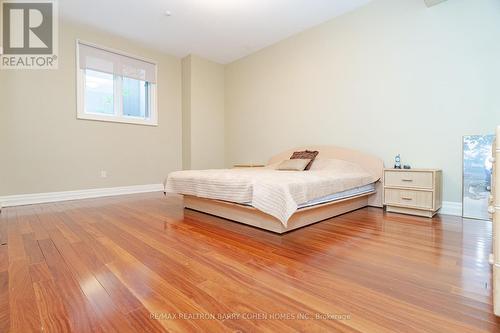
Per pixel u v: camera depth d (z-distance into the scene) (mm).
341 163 3145
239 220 2393
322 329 913
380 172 3066
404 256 1587
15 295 1143
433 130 2744
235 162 5137
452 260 1519
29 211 2910
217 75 5211
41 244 1814
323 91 3693
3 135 3215
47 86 3520
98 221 2463
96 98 4027
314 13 3430
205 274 1348
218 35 4059
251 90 4777
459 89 2574
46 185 3518
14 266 1444
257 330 909
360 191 2896
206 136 5051
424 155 2812
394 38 2992
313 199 2203
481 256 1577
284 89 4219
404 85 2932
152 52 4598
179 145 5023
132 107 4449
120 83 4266
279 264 1474
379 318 975
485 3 2422
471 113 2516
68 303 1080
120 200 3654
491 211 1004
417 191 2609
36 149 3443
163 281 1271
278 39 4199
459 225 2279
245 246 1771
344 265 1460
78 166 3791
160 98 4719
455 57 2592
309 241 1874
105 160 4059
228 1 3158
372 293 1156
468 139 2531
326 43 3639
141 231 2129
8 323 948
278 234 2037
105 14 3449
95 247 1753
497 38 2369
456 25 2578
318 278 1303
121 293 1159
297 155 3646
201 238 1944
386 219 2531
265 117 4543
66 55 3662
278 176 2318
